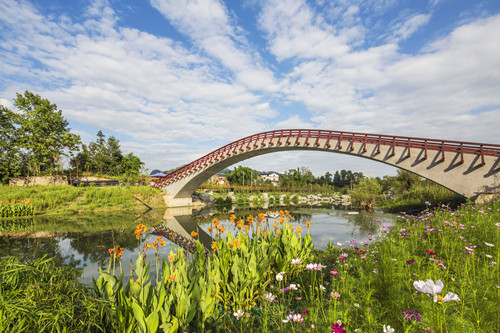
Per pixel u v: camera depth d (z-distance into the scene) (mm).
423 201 21281
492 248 4273
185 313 3301
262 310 3852
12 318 2703
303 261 5906
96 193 28203
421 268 4051
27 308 2854
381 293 3520
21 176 36094
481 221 5586
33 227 16109
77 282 4219
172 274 3645
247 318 3686
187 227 16469
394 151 17219
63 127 38875
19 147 34094
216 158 29812
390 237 6594
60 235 13523
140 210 27453
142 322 2682
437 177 15109
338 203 41844
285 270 5387
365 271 4480
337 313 2705
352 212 23344
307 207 31828
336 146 20672
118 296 3246
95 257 9219
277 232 7008
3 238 12766
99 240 12180
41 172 38750
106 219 20016
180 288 3381
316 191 68062
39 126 35375
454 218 6383
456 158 14555
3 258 3857
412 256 4457
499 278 2936
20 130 34375
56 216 21469
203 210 28328
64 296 3465
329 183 99562
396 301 2992
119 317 2859
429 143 15773
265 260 4559
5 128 34438
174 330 2984
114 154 58000
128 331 2898
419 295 2930
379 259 4770
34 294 3350
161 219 20453
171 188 34250
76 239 12453
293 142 23766
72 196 27047
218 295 4445
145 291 3096
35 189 27609
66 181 38125
